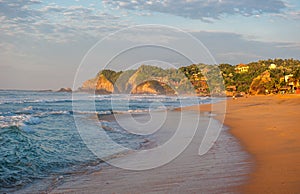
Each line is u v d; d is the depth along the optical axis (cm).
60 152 687
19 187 452
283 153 606
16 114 1608
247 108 2439
